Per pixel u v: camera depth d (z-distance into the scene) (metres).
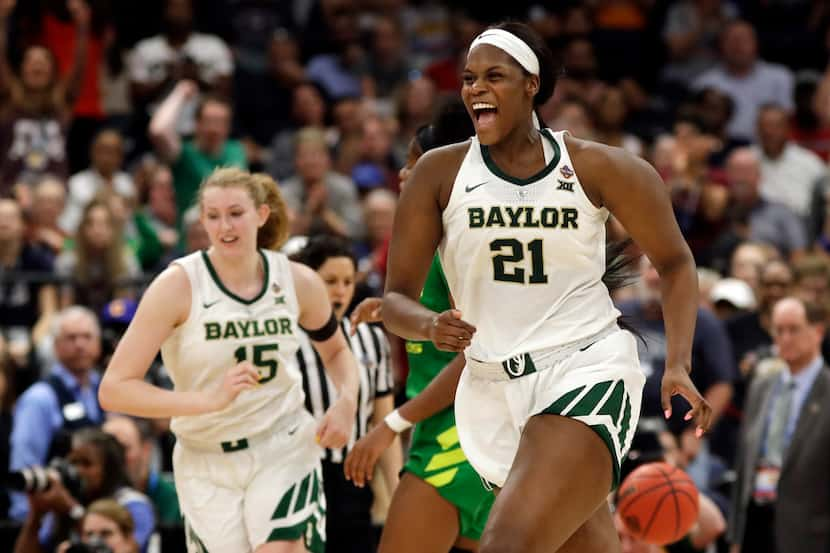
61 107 16.25
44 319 13.49
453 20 20.86
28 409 10.98
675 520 7.99
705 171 16.72
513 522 5.30
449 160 5.82
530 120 5.77
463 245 5.74
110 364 6.57
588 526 5.95
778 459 11.07
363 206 15.74
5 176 15.88
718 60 20.28
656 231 5.67
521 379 5.71
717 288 13.80
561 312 5.70
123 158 17.23
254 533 6.77
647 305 12.34
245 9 20.67
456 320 5.32
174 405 6.46
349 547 8.20
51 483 8.67
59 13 17.19
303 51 19.97
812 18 21.34
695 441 11.68
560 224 5.64
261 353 6.79
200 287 6.71
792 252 16.17
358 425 8.07
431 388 6.70
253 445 6.83
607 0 20.69
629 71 20.30
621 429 5.61
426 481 6.82
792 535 10.77
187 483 6.87
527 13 20.89
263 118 18.94
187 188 14.44
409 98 18.00
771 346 12.90
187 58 17.92
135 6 18.66
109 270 13.52
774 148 17.72
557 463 5.41
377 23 19.84
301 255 8.01
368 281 12.36
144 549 9.11
